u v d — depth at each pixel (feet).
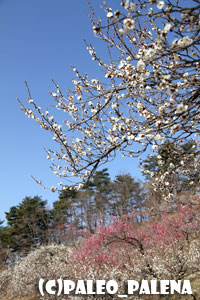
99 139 15.46
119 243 45.34
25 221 126.21
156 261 37.19
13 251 123.65
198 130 10.72
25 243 123.03
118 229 47.26
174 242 40.24
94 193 136.36
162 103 12.33
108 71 14.14
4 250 115.34
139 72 11.01
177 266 34.17
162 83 9.49
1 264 97.66
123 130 13.15
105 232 48.80
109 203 135.13
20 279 53.26
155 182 19.12
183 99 9.66
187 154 13.92
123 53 12.86
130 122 13.71
